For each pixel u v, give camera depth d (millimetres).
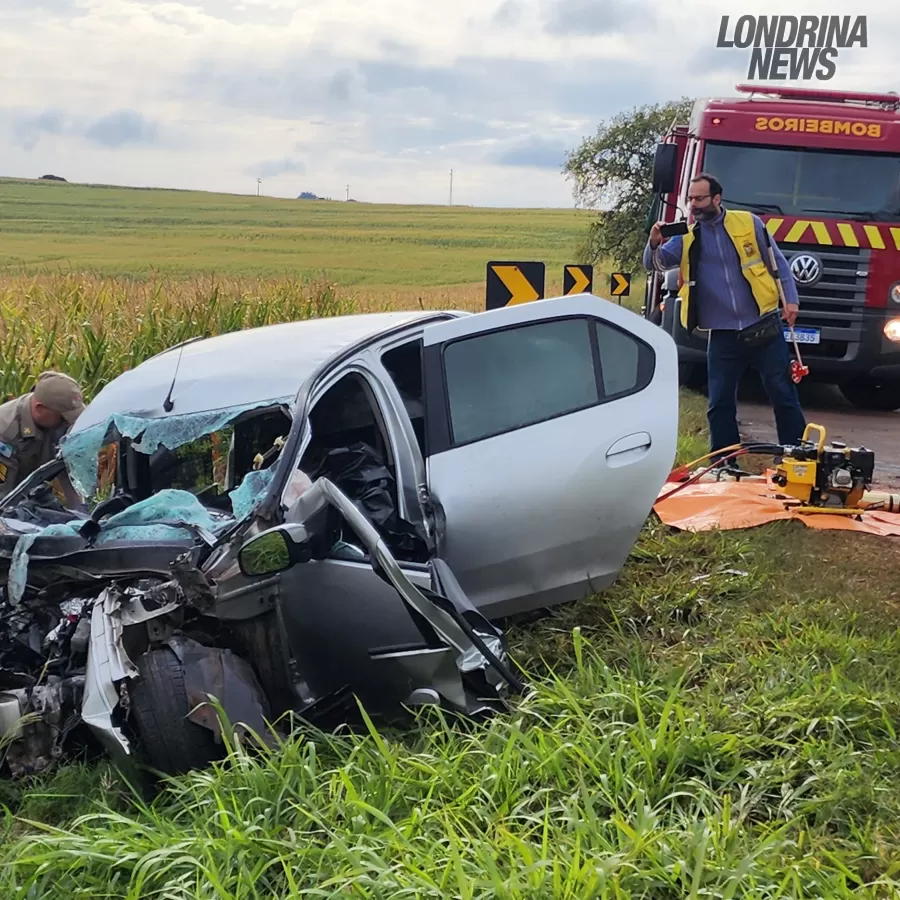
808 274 10805
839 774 3426
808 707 3893
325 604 4027
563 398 4844
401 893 2703
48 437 5531
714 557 6043
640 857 2947
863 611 5195
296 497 4145
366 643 4070
